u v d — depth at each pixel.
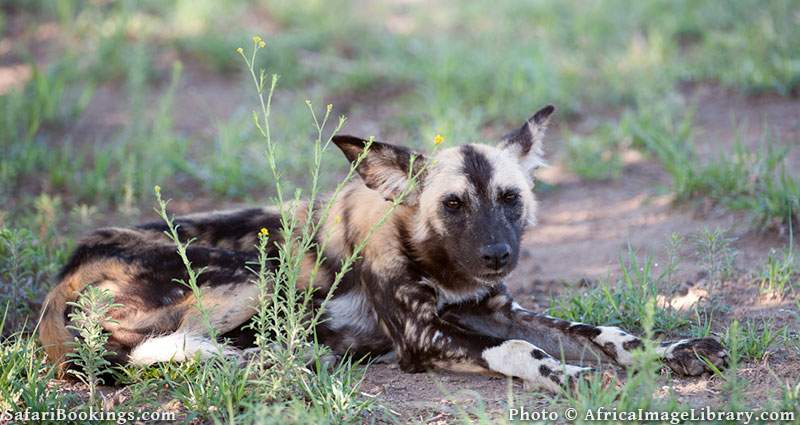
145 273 8.46
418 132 15.24
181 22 20.09
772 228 10.88
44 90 16.17
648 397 6.66
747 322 8.50
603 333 8.19
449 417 7.15
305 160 14.44
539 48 17.77
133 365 7.85
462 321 9.12
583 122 15.81
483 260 8.23
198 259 8.52
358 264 8.80
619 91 16.30
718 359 7.57
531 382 7.68
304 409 6.80
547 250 11.52
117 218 12.92
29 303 9.52
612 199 13.04
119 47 18.67
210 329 7.27
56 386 7.64
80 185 13.63
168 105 15.52
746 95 15.95
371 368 8.62
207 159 14.70
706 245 10.01
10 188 13.56
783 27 17.23
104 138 15.77
